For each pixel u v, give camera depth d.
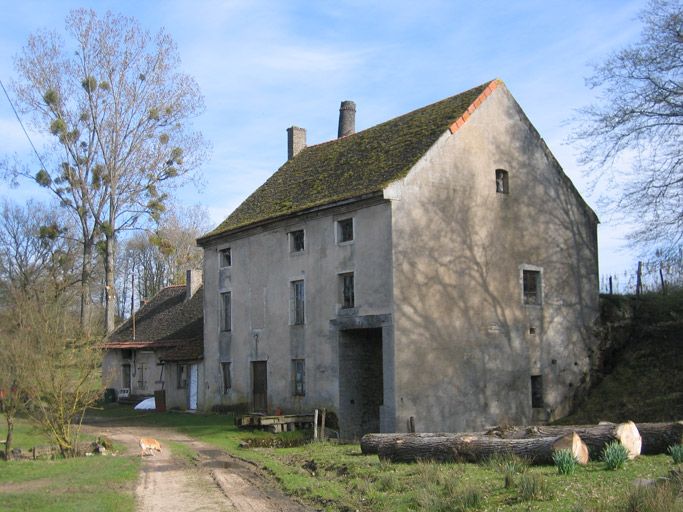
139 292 71.62
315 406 24.22
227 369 29.45
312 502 11.70
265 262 27.38
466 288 23.16
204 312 30.98
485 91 24.75
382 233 22.00
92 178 35.31
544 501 9.43
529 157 25.78
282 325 26.17
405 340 21.44
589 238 27.34
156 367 35.94
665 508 8.27
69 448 17.73
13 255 48.66
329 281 24.08
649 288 29.61
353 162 26.47
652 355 26.14
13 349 17.31
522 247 25.00
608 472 10.75
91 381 18.48
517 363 24.14
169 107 36.34
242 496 12.38
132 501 11.76
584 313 26.62
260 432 22.66
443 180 23.09
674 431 12.31
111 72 35.22
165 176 37.00
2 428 23.34
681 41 24.17
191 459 17.30
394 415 20.97
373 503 10.87
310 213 24.89
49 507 10.90
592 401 25.36
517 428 14.27
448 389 22.17
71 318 18.70
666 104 24.83
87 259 35.97
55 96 33.84
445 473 11.71
